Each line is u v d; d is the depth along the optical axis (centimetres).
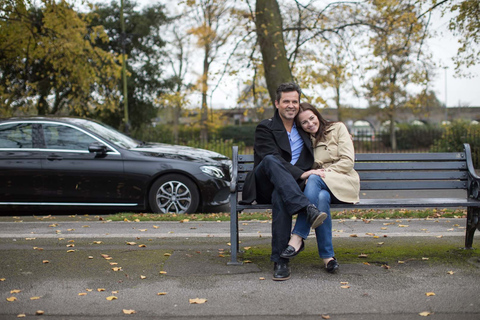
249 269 414
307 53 1566
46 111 2498
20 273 408
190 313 320
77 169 776
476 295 342
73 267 425
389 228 576
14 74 1869
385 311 317
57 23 1587
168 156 783
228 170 805
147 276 398
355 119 3794
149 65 2933
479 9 1261
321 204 404
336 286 367
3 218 702
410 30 1340
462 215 661
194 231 576
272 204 402
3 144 791
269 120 452
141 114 2992
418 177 471
